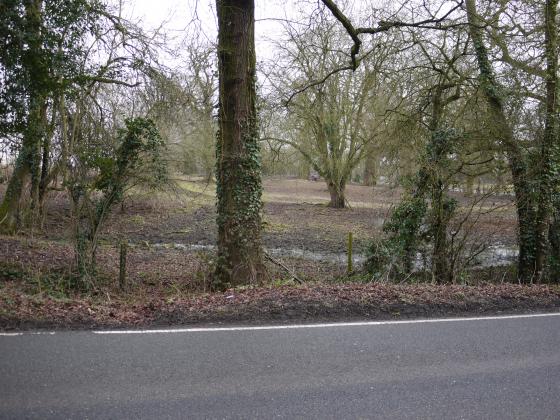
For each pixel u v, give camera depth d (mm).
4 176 19141
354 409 4340
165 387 4625
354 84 29594
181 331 6453
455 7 11977
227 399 4434
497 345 6293
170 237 20344
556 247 12617
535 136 12508
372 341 6305
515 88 12633
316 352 5797
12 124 10047
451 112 13273
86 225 10516
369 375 5141
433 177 12047
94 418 3965
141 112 16531
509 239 14359
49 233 17125
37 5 9477
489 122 12148
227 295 8344
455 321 7488
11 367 4934
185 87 15867
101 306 7465
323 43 16734
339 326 6980
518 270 12852
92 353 5438
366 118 28031
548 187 12195
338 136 32750
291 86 22938
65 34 10391
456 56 12820
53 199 20469
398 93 14070
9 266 11086
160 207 26797
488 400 4621
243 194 10578
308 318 7414
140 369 5035
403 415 4258
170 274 12734
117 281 11453
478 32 12438
